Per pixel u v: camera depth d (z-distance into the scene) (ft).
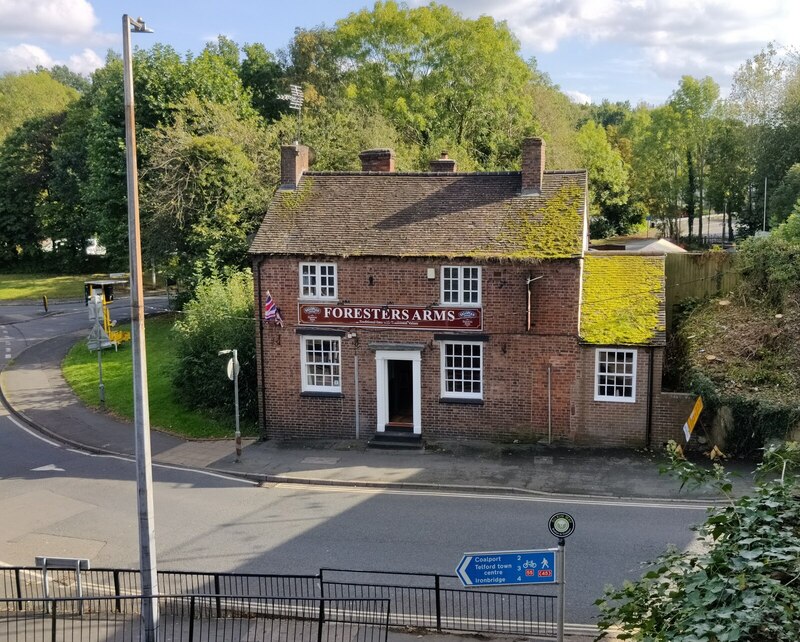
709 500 62.28
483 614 46.32
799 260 81.61
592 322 76.28
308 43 197.67
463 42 165.27
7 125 281.33
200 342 93.61
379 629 42.14
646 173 244.22
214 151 124.98
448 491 67.15
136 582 53.52
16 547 59.21
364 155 92.68
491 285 75.56
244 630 45.14
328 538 58.23
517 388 76.69
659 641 24.13
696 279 90.17
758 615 22.12
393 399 83.56
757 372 72.23
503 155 171.94
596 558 52.80
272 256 79.66
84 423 92.73
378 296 78.23
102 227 150.30
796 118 173.17
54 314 172.65
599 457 72.79
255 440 83.05
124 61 39.65
